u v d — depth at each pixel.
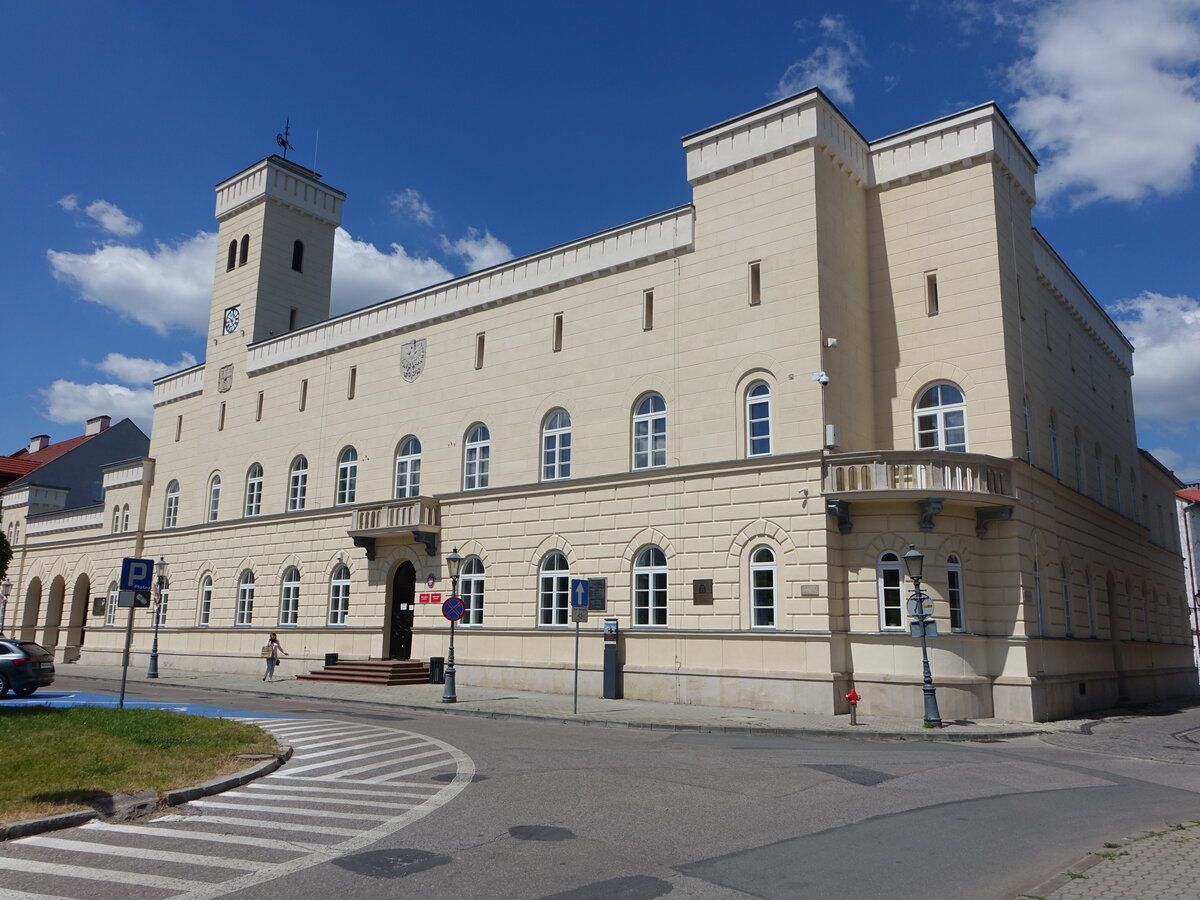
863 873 8.55
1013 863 8.95
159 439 47.28
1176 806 12.09
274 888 7.89
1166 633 41.50
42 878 8.13
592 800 11.73
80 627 51.06
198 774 12.69
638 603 27.31
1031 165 29.31
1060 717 24.64
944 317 26.52
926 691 20.98
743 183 27.44
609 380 29.39
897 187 28.11
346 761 14.79
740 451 26.05
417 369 35.22
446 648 31.72
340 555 36.00
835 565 23.98
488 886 8.01
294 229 45.44
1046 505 26.81
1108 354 38.72
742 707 24.28
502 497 31.14
